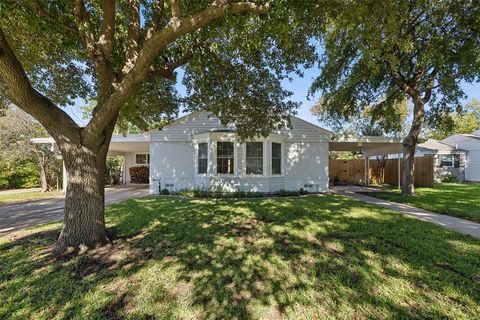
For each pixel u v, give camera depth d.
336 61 9.26
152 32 4.08
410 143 9.82
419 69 9.30
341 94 10.57
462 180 19.08
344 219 5.52
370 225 5.02
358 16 3.29
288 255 3.46
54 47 4.83
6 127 12.60
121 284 2.72
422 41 8.11
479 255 3.48
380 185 16.02
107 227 4.86
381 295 2.48
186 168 11.36
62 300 2.44
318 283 2.72
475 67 7.84
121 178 18.64
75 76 5.74
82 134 3.78
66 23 3.94
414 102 9.83
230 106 5.82
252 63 5.42
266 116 5.93
